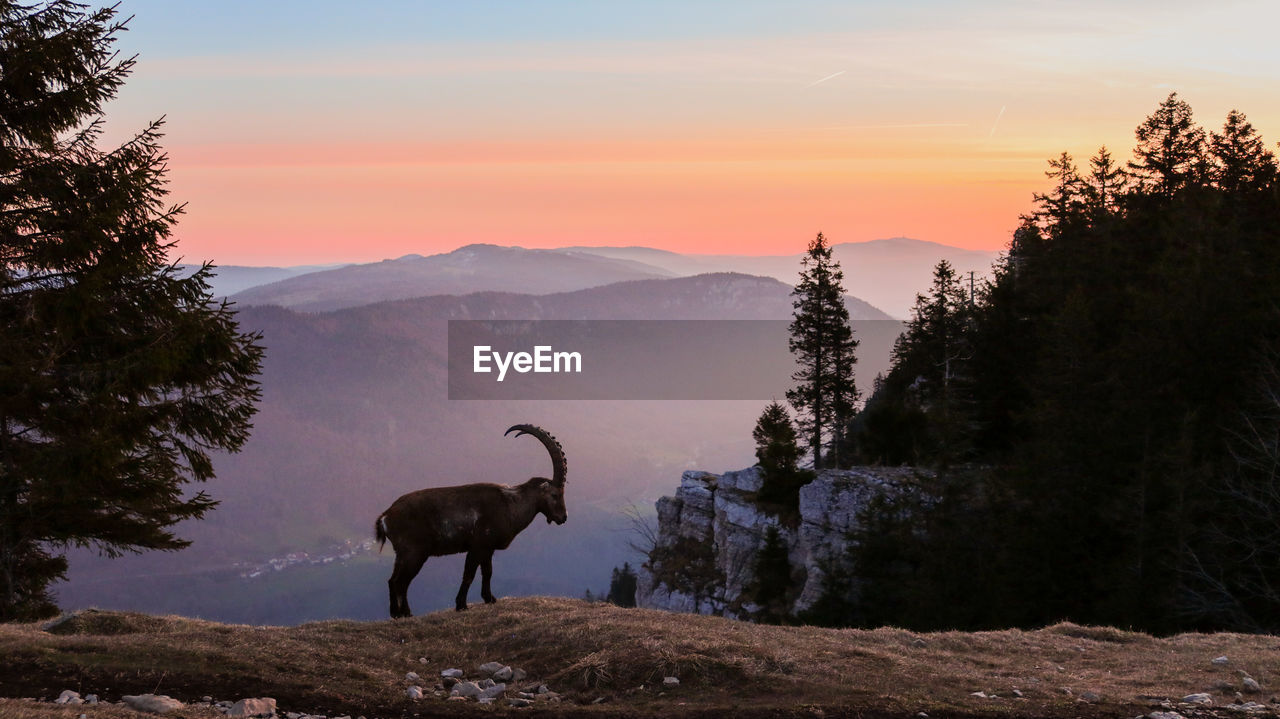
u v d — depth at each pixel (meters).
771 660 11.54
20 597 18.25
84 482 16.25
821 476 49.62
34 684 9.34
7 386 15.66
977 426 50.81
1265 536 29.84
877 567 41.97
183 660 10.66
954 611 36.06
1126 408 35.22
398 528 14.22
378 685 10.84
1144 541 30.95
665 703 10.27
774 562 49.50
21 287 16.69
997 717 9.81
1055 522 34.38
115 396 16.33
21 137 16.73
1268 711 10.09
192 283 17.44
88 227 16.25
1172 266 42.34
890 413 55.00
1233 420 34.34
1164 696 10.91
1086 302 44.50
